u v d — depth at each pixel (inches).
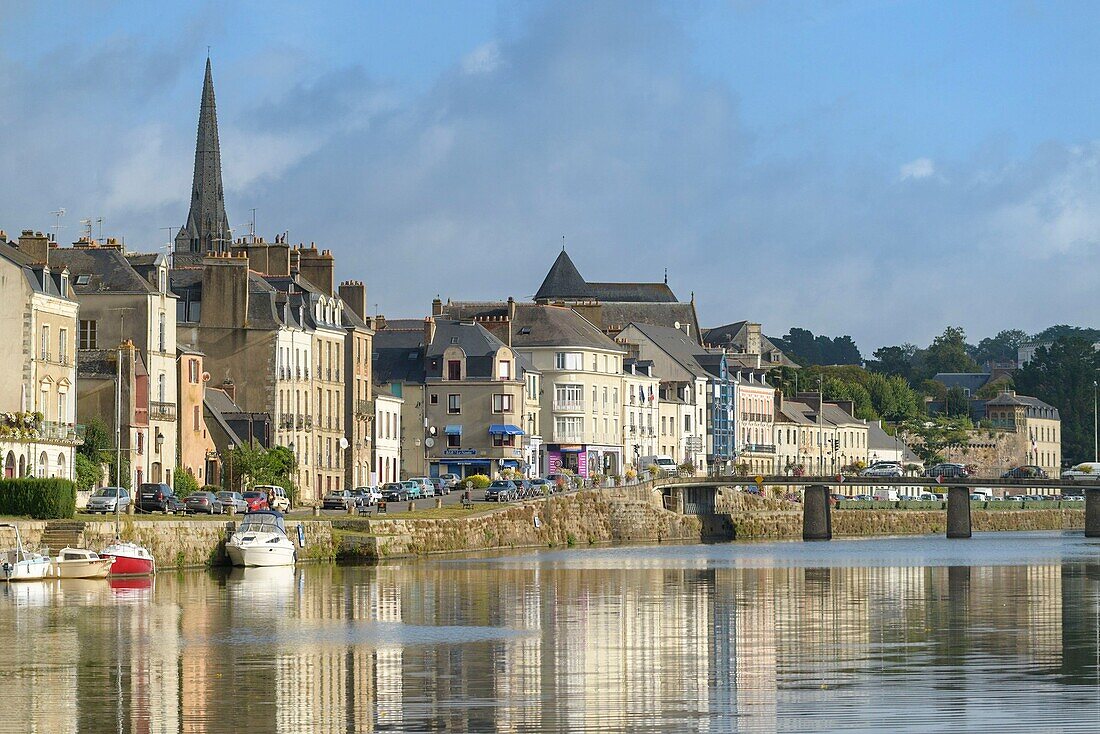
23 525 5723.4
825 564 7524.6
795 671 3735.2
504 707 3299.7
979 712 3218.5
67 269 7583.7
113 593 5329.7
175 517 6589.6
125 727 3107.8
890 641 4274.1
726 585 6082.7
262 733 3058.6
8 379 7066.9
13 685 3533.5
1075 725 3095.5
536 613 4953.3
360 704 3331.7
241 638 4279.0
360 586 5782.5
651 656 3983.8
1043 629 4542.3
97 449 7593.5
